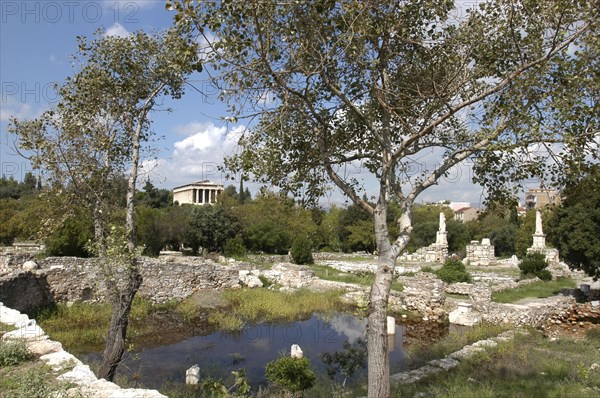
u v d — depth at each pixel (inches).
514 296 858.8
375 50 287.7
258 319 756.6
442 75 292.0
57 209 426.3
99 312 713.6
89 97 421.1
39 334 350.6
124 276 418.3
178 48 249.8
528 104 257.8
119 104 432.1
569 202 292.0
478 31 278.2
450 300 815.1
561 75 254.5
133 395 242.5
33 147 392.8
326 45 263.4
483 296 798.5
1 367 281.7
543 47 262.1
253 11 230.7
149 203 1956.2
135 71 434.3
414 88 294.4
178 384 434.6
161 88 437.7
